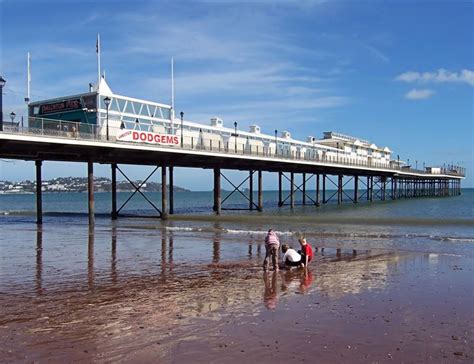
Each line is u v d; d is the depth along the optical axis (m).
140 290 11.58
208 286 12.03
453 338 7.79
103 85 32.91
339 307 9.77
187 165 42.00
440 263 15.73
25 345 7.45
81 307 9.88
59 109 33.19
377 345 7.44
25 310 9.64
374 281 12.60
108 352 7.11
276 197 131.75
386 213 45.38
